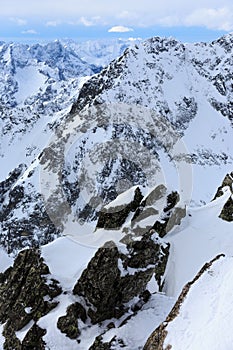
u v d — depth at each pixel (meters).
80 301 24.00
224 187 52.66
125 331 22.94
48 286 24.73
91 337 22.88
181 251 35.88
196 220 42.66
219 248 36.75
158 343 19.33
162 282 30.98
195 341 17.62
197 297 20.41
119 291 24.39
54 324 23.11
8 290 26.17
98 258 24.33
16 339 23.39
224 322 17.55
